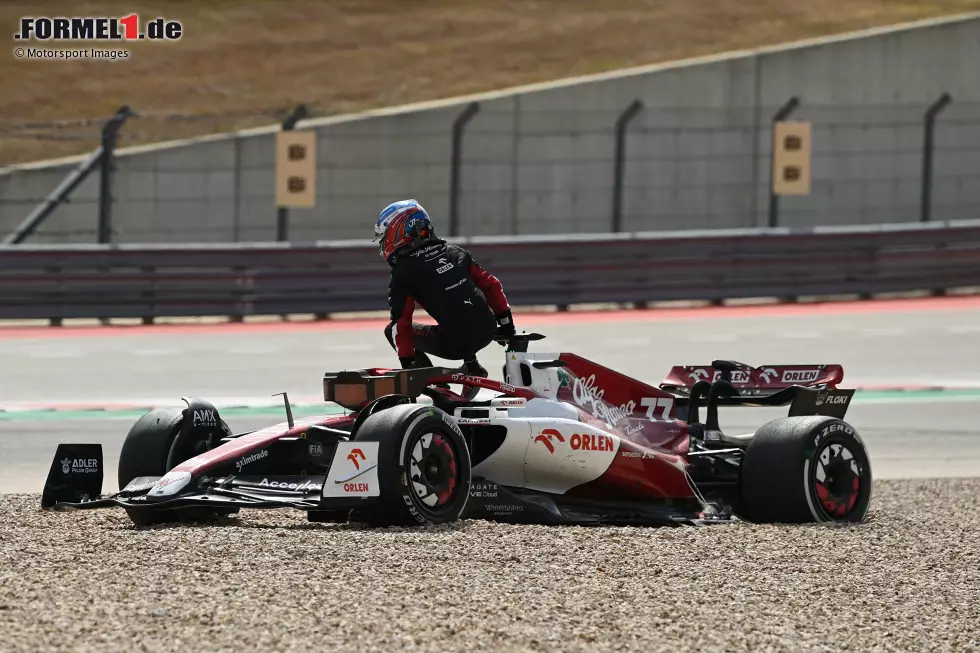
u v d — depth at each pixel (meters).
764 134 110.88
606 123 109.12
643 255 83.69
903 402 52.75
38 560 22.06
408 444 24.80
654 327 74.31
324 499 24.39
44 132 110.31
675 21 134.62
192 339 71.81
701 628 18.97
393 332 28.34
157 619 18.30
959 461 42.25
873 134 112.56
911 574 23.33
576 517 27.88
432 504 25.36
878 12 136.38
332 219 102.88
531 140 106.44
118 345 69.38
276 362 63.00
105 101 116.44
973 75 117.00
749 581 22.16
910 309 82.19
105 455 41.53
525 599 20.03
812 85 113.12
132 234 100.19
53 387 56.19
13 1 134.62
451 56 126.81
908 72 115.44
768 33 130.88
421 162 104.31
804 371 31.31
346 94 118.31
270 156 101.50
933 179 114.62
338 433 26.31
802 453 28.42
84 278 77.44
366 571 21.41
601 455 27.89
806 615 20.11
